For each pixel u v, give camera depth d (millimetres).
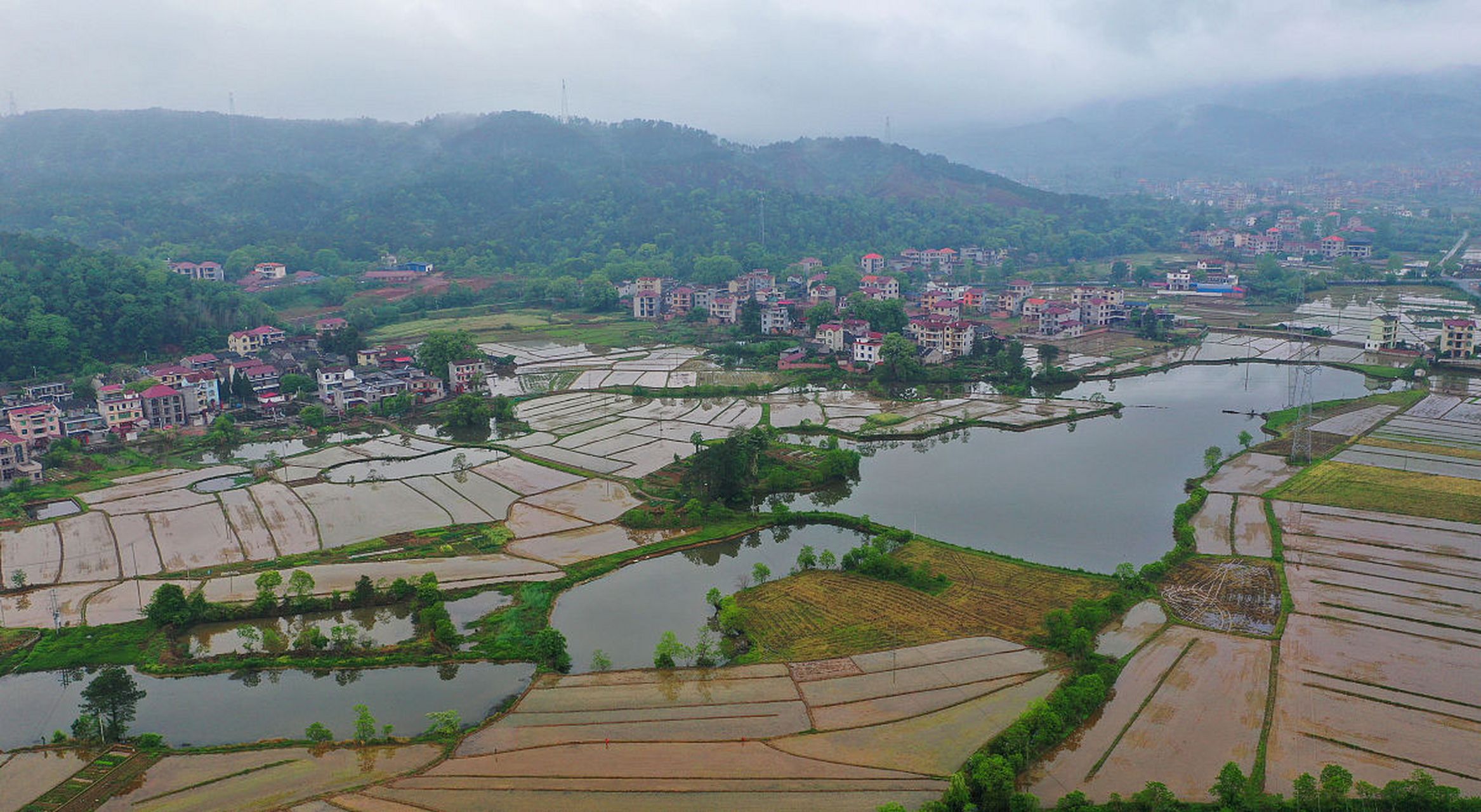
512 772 70625
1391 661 81625
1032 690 79438
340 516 127125
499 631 92562
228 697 83188
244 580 106125
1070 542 112625
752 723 75875
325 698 82500
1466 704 74750
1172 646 85562
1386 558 103250
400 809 66688
